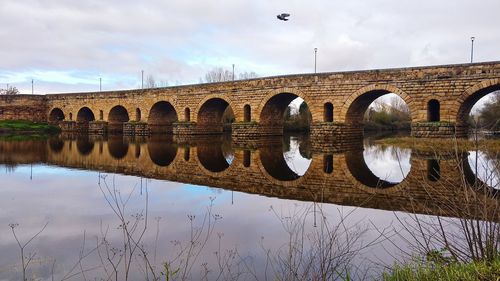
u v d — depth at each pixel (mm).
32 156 31172
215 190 17859
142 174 22562
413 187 17766
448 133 34469
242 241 10617
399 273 7215
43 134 64000
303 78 43688
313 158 29828
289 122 71125
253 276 8375
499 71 32375
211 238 10930
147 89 60938
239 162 28078
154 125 62719
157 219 12906
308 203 14969
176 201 15602
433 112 37250
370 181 20125
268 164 27062
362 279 7750
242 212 13727
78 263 9344
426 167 23016
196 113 55625
